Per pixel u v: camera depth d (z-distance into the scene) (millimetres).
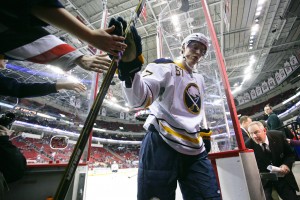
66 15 556
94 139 24328
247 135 3426
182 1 2143
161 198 968
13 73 12070
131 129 30703
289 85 22016
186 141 1061
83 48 8352
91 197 5262
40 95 1296
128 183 8516
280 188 2248
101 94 661
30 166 1455
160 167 1006
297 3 10703
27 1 509
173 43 4699
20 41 756
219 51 1832
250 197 1301
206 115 2102
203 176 1047
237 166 1405
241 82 20828
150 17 9547
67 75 3250
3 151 1106
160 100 1135
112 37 614
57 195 537
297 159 3312
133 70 775
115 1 8820
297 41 13781
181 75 1198
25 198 1463
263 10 10070
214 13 9609
